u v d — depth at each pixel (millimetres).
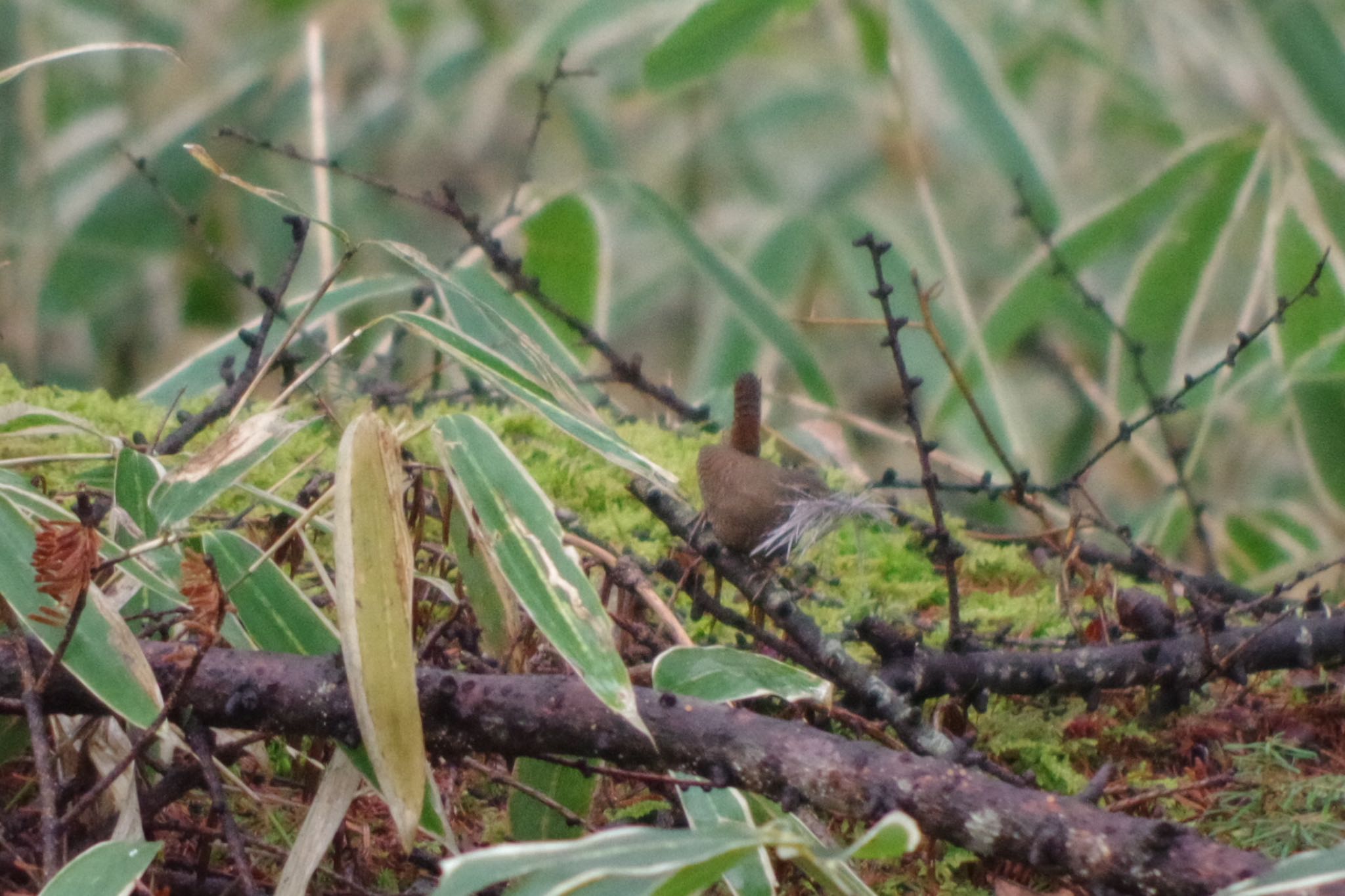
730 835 5848
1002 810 5898
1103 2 9945
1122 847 5879
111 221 8953
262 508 6238
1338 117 8898
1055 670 6121
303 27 9570
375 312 8586
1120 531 6246
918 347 8992
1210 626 6152
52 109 9078
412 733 5926
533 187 8266
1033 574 6418
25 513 5984
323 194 8516
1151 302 9047
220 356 6832
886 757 5926
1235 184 8789
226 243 9125
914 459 8664
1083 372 9078
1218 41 9547
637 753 5953
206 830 6008
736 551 6094
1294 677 6250
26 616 5945
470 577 6066
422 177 9875
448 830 5969
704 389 8891
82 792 5996
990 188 10039
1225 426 9086
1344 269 8359
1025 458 8500
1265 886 5828
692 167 10273
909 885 6062
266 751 6059
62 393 6504
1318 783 6090
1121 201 8734
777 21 9562
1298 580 6184
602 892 5840
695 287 9836
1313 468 8609
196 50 9438
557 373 6082
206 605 5910
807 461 7160
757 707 6117
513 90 10109
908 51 9875
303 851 5953
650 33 10219
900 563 6391
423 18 9938
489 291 6488
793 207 9930
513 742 5961
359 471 5941
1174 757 6180
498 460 5988
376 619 5930
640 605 6137
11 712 5957
